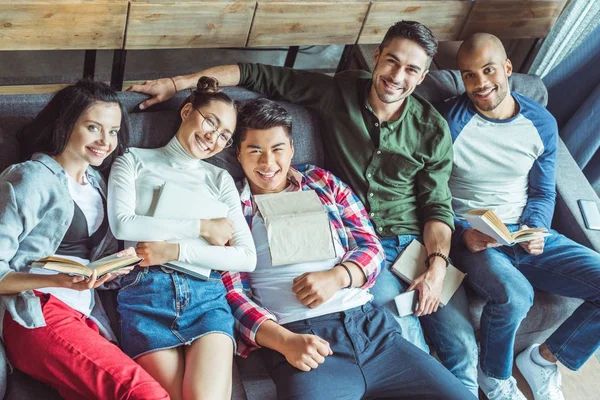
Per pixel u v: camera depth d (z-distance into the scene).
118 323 2.12
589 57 3.15
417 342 2.41
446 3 2.88
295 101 2.59
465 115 2.72
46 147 2.02
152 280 2.08
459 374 2.46
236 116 2.27
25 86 2.82
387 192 2.58
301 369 2.10
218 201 2.24
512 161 2.73
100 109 2.00
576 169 2.95
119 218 2.06
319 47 3.85
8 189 1.89
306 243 2.31
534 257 2.64
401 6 2.83
